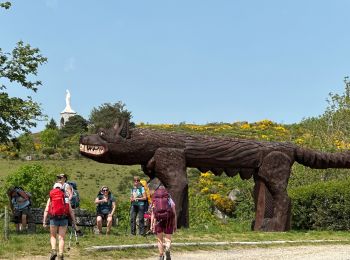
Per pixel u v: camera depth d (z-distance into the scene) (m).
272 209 16.94
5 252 10.05
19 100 17.86
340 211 18.89
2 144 19.25
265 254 11.85
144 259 10.59
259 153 16.83
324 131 28.33
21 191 14.77
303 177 24.64
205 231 15.52
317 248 13.16
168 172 15.67
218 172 16.66
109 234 14.23
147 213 14.41
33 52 18.45
